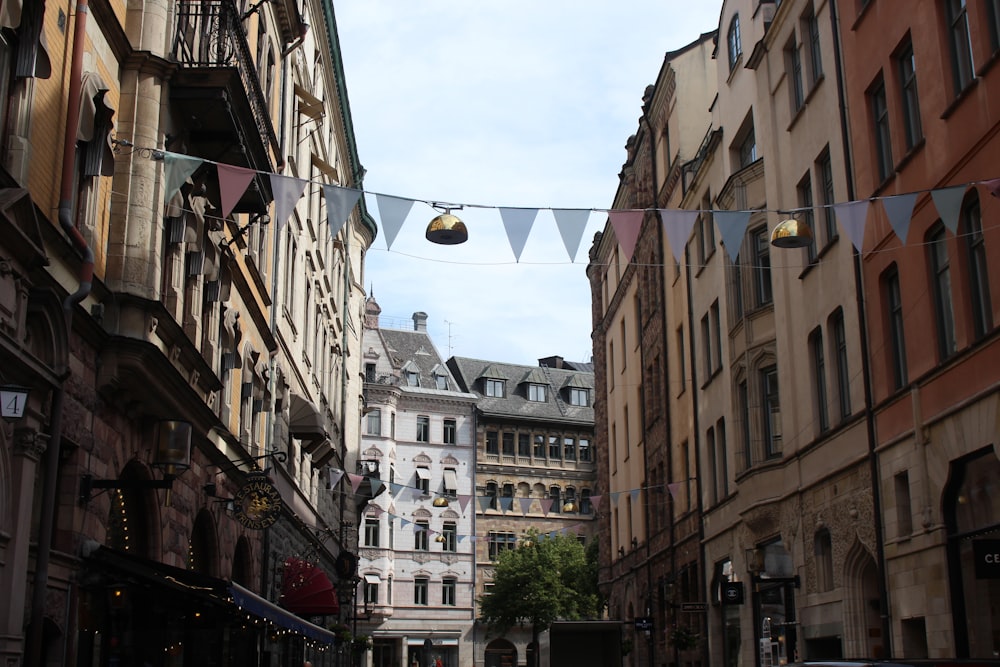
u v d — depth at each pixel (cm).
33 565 1148
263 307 2444
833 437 2027
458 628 7269
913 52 1703
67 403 1230
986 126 1462
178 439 1488
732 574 2667
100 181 1384
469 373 8262
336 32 3738
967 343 1520
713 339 2927
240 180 1127
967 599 1537
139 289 1420
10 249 1052
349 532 4900
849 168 1952
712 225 2895
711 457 2983
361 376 5659
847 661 796
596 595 6644
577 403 8331
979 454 1502
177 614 1762
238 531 2186
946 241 1597
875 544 1819
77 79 1244
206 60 1647
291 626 1895
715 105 2992
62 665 1220
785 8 2300
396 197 1109
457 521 7494
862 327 1881
